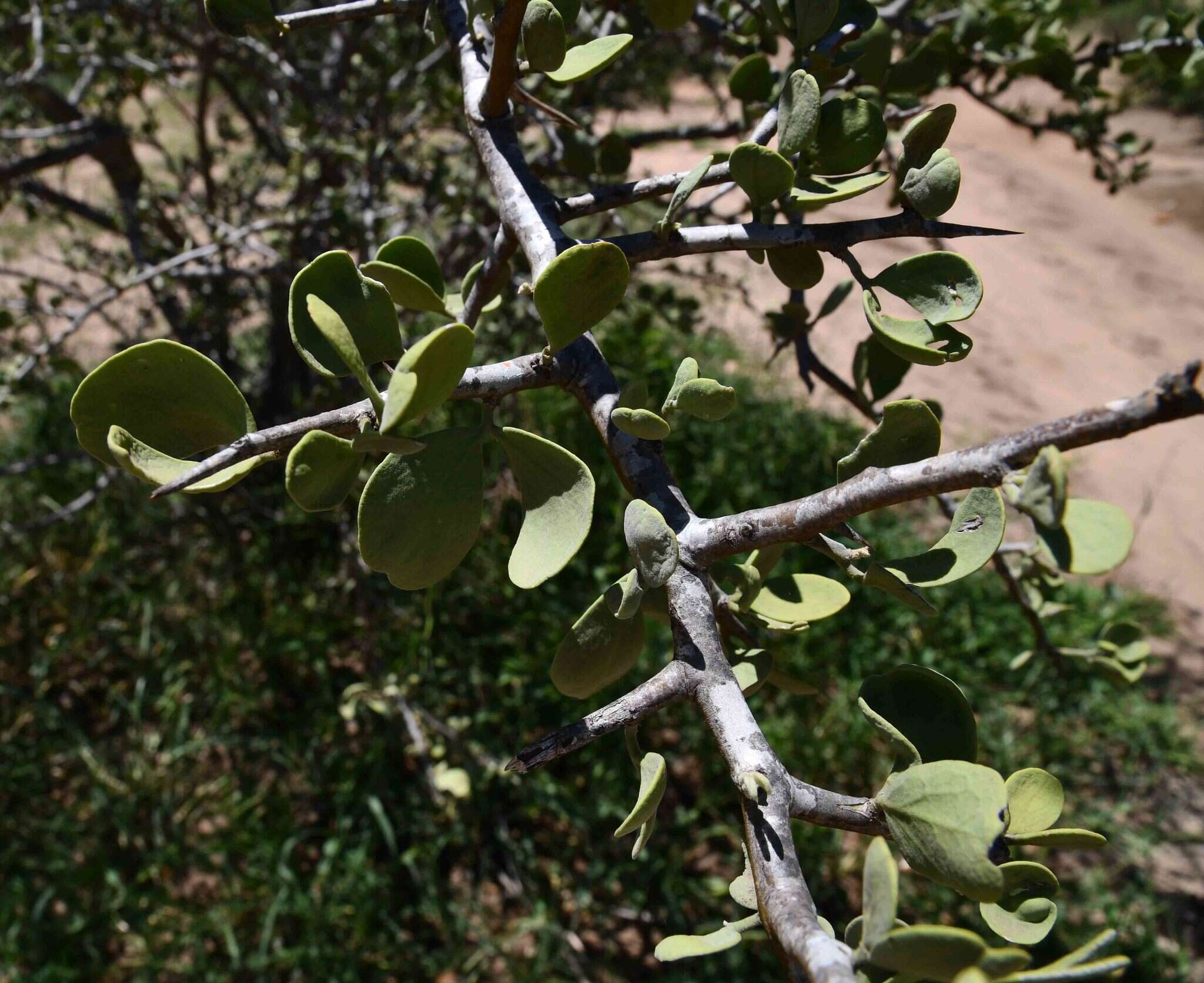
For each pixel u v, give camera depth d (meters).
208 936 3.37
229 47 3.39
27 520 4.44
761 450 5.43
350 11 1.19
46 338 3.51
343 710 3.34
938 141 0.89
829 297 1.52
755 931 3.51
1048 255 9.16
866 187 0.92
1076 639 4.78
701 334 6.40
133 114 8.15
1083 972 0.50
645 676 4.00
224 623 4.15
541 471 0.81
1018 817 0.79
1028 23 2.16
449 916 3.39
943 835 0.63
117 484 4.17
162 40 4.26
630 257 0.93
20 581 4.21
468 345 0.63
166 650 4.07
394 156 3.61
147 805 3.62
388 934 3.39
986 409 6.99
